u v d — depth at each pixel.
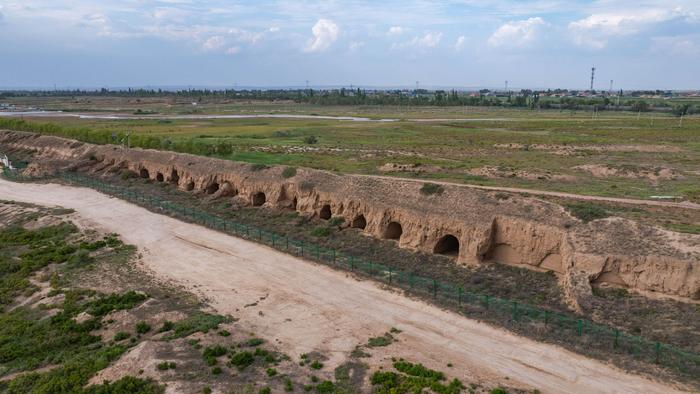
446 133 132.50
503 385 29.19
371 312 38.88
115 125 151.12
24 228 63.19
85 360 32.47
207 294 42.75
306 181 64.81
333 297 41.66
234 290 43.53
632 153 93.12
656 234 39.75
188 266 49.38
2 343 36.03
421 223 50.81
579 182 65.50
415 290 42.47
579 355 32.03
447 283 43.81
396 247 51.56
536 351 32.72
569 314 37.06
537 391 28.61
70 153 106.31
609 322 35.12
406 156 90.88
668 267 36.69
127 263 50.41
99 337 36.41
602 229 41.84
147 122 164.50
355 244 53.47
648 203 50.34
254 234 58.16
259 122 168.62
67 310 40.03
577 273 39.44
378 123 164.38
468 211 49.28
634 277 37.91
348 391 28.89
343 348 33.72
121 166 93.62
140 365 30.84
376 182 59.16
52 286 45.28
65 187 84.00
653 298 36.62
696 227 40.84
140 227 62.03
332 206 60.38
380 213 54.44
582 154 92.25
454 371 30.73
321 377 30.36
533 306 38.78
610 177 70.12
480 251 46.28
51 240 58.00
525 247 45.00
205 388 28.75
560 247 42.81
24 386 30.38
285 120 179.12
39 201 75.12
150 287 44.34
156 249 54.50
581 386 28.95
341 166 79.00
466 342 34.12
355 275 46.06
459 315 37.97
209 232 59.62
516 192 54.00
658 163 80.62
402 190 56.09
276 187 66.94
